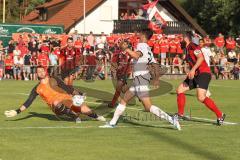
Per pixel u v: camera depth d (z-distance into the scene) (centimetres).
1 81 4478
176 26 7875
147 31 1786
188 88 2012
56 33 6231
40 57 4700
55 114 2053
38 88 1922
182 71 5344
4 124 1908
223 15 8931
